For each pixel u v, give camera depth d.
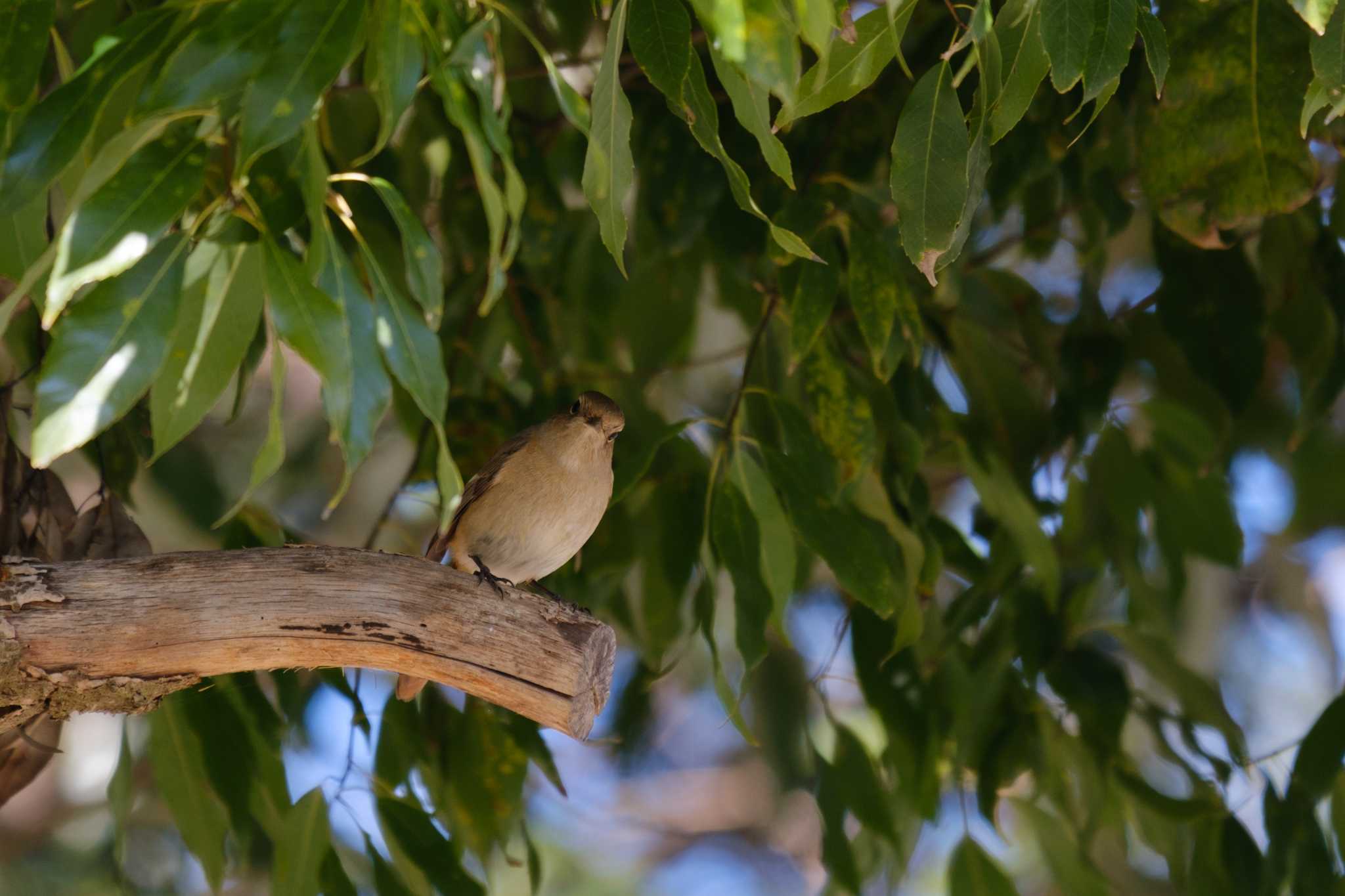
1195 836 10.40
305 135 6.09
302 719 10.38
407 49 5.91
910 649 10.42
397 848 9.30
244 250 6.33
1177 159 8.98
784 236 6.11
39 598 6.93
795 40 5.58
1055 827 10.56
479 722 10.14
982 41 6.33
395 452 17.58
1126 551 11.57
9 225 6.82
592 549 11.15
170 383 6.31
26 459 8.90
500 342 11.70
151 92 5.61
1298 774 9.87
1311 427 10.81
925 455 11.23
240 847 9.00
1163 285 10.72
